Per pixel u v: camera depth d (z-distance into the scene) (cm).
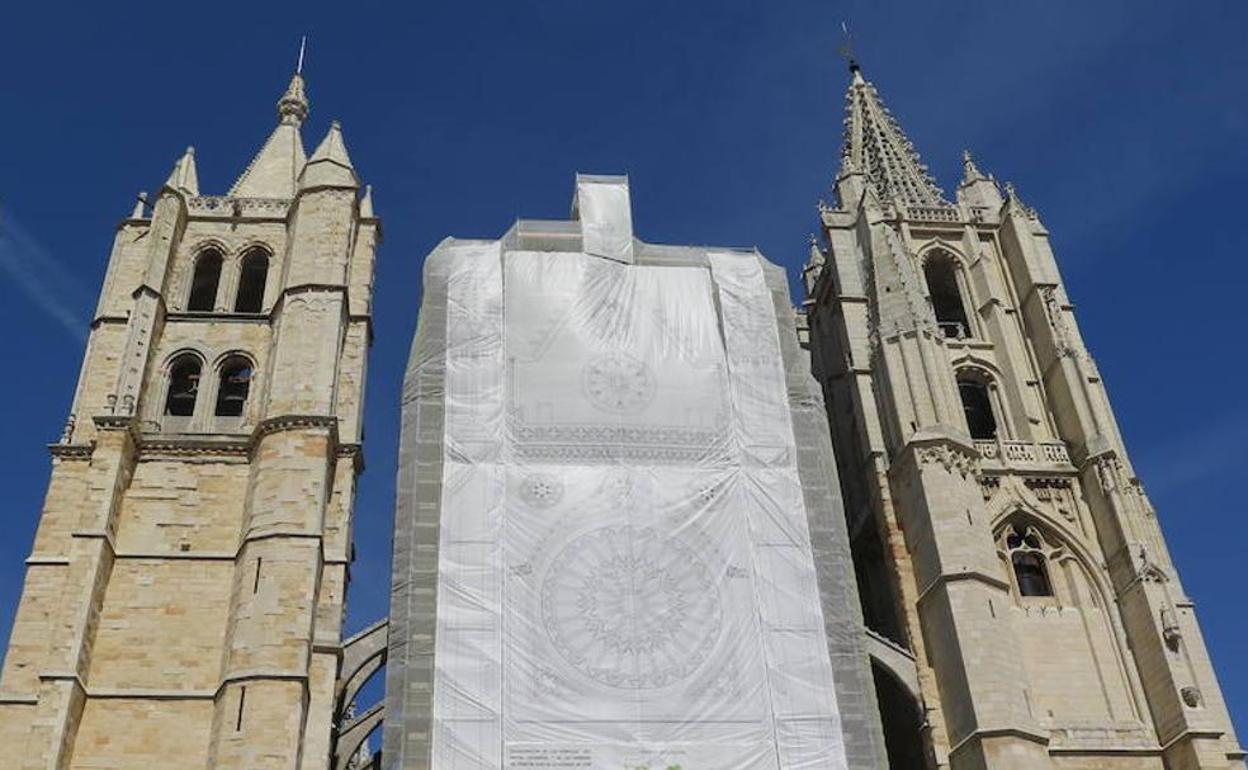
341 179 5662
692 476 4659
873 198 6131
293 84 6856
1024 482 5341
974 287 6209
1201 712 4591
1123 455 5362
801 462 4906
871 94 7562
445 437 4628
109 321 5441
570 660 4203
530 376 4831
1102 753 4616
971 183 6694
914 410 5319
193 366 5353
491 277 5059
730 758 4103
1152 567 4928
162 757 4150
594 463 4638
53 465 4859
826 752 4169
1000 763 4347
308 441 4728
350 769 5412
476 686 4109
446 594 4278
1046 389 5744
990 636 4631
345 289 5319
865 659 4503
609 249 5219
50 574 4566
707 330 5081
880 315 5700
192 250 5738
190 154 6131
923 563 4972
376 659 4684
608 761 4041
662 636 4284
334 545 4688
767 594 4447
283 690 4131
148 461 4844
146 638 4397
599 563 4406
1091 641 4947
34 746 4009
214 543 4653
